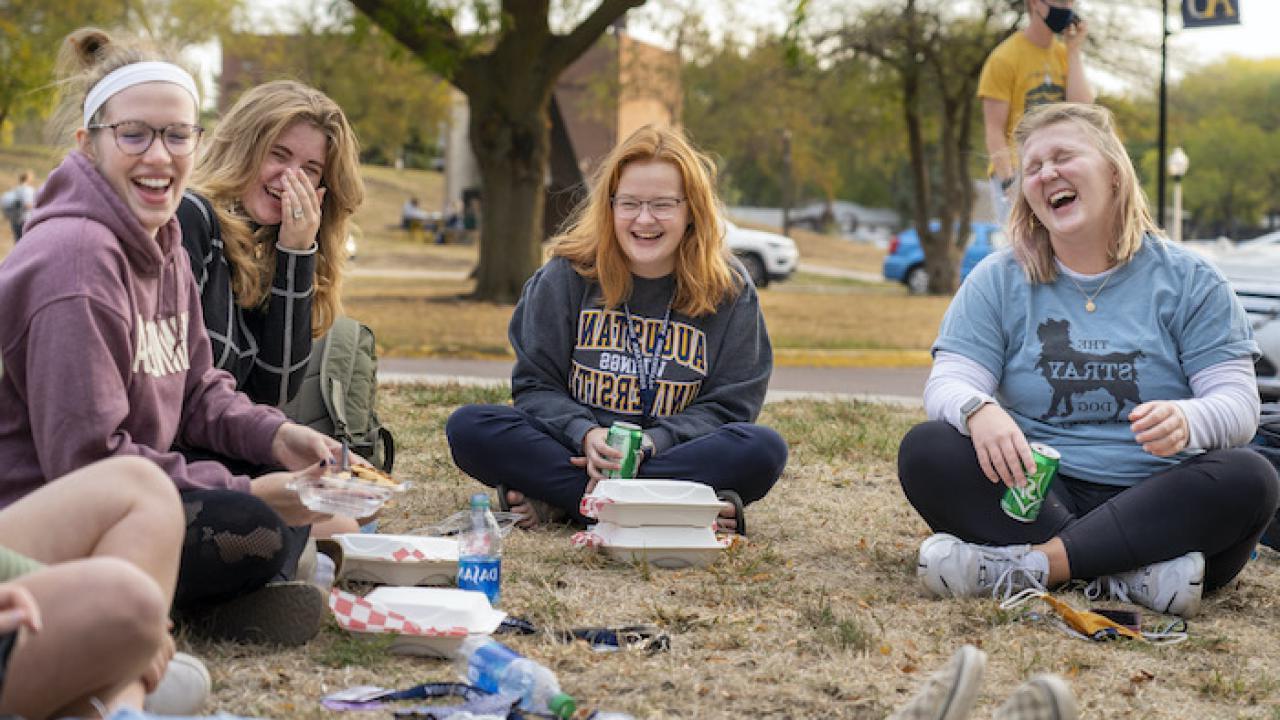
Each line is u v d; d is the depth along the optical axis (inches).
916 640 145.1
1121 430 171.8
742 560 183.2
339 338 189.2
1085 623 149.0
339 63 1259.8
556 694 114.7
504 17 636.7
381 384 361.7
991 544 168.4
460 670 124.6
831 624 149.6
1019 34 299.3
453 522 193.8
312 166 163.2
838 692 125.4
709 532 180.4
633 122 1131.3
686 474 193.5
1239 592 174.6
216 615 131.6
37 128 1389.0
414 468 248.2
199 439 141.6
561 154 1176.8
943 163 1082.7
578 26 699.4
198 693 106.1
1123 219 171.6
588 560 177.2
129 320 121.1
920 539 203.8
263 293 161.6
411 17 633.6
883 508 226.5
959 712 94.9
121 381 120.5
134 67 123.2
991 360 177.2
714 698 122.7
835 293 1048.8
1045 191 170.6
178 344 132.9
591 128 1156.5
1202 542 161.9
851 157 1390.3
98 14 1047.0
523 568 173.0
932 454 168.1
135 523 97.7
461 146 1609.3
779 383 465.1
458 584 153.1
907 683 129.3
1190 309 171.2
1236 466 161.0
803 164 1441.9
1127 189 171.3
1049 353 174.2
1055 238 174.7
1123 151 172.1
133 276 123.4
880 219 2615.7
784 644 140.9
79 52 133.1
